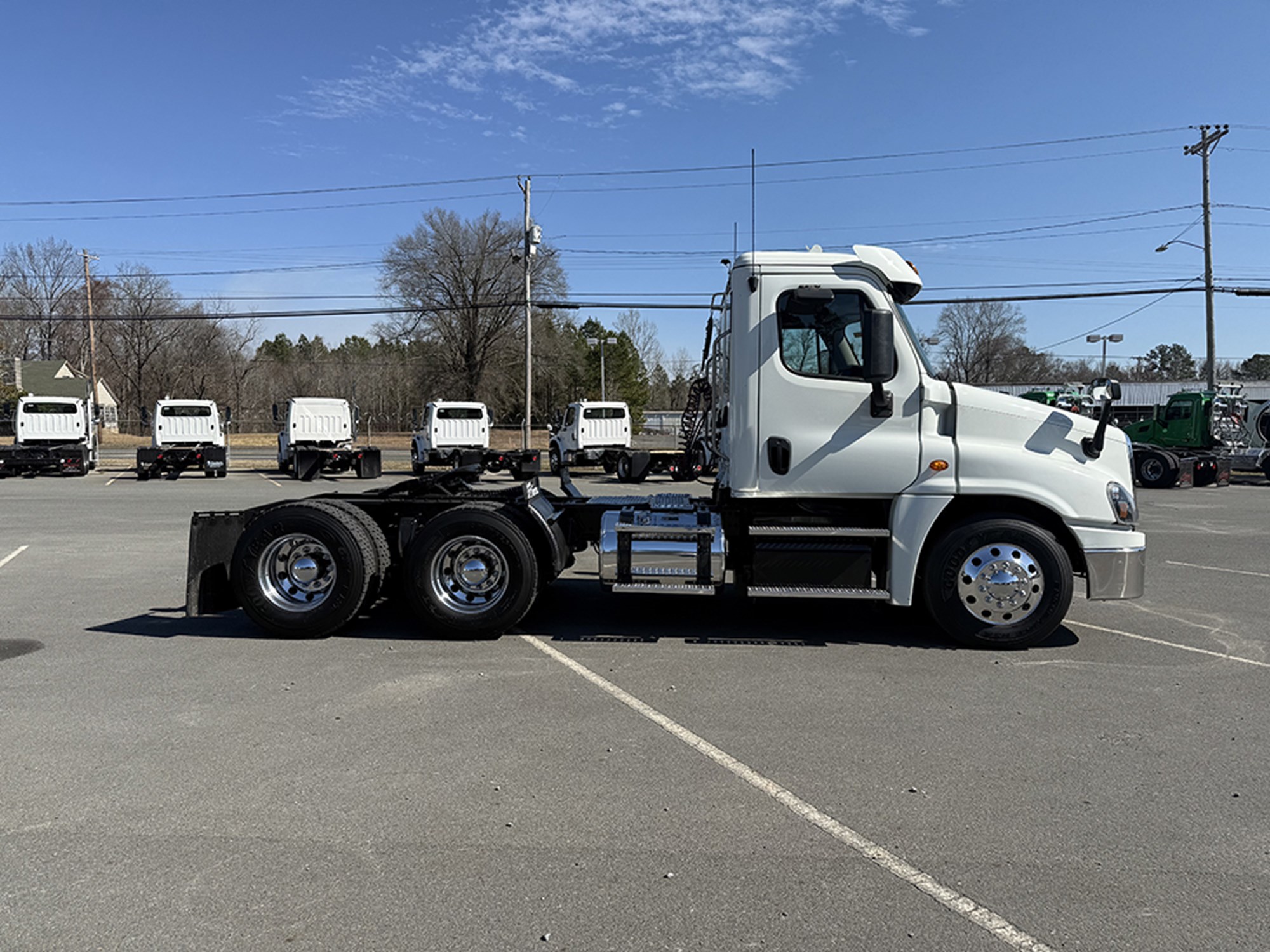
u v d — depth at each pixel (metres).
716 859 3.49
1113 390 6.75
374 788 4.14
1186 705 5.46
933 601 6.78
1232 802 4.05
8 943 2.88
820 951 2.88
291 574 7.07
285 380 91.00
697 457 8.41
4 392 42.62
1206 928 3.02
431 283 66.69
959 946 2.91
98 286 72.25
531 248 33.03
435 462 30.00
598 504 7.82
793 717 5.19
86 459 29.80
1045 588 6.67
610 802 4.01
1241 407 28.09
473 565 7.03
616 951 2.87
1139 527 15.71
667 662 6.39
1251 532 14.91
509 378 68.38
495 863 3.45
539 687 5.75
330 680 5.90
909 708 5.37
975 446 6.67
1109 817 3.90
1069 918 3.08
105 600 8.61
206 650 6.70
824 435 6.77
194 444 28.62
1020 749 4.70
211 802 3.97
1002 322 71.50
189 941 2.90
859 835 3.71
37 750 4.59
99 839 3.62
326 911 3.10
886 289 6.81
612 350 83.88
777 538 6.90
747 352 6.82
